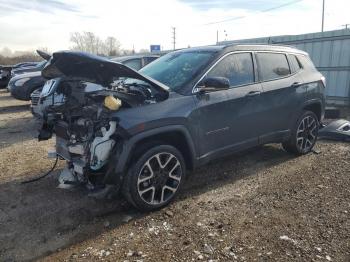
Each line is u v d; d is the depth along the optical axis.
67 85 4.43
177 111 3.95
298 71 5.71
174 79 4.36
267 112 5.06
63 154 4.26
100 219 3.84
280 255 3.10
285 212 3.91
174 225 3.68
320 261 3.01
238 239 3.38
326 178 4.90
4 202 4.32
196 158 4.25
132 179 3.74
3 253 3.25
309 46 12.76
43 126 4.60
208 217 3.83
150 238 3.44
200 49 4.90
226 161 5.69
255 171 5.25
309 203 4.12
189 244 3.31
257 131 4.99
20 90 11.15
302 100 5.64
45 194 4.53
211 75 4.39
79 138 3.91
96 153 3.65
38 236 3.53
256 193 4.45
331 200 4.18
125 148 3.62
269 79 5.14
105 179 3.65
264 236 3.42
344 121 7.48
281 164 5.55
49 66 4.05
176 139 4.18
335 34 11.92
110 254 3.19
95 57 3.57
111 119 3.61
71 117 4.04
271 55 5.30
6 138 7.79
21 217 3.93
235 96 4.56
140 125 3.66
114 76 4.00
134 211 4.01
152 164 3.92
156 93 4.04
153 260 3.08
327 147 6.50
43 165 5.70
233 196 4.37
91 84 4.23
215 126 4.39
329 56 12.22
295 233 3.46
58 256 3.19
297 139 5.75
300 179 4.89
